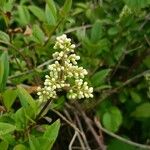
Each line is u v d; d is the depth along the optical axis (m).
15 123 0.25
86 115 0.39
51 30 0.30
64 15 0.29
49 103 0.24
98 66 0.37
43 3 0.43
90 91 0.25
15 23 0.39
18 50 0.32
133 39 0.39
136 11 0.37
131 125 0.42
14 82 0.33
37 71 0.32
